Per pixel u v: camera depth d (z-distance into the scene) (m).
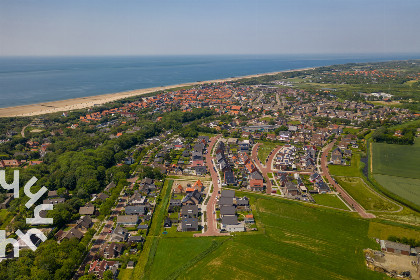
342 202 185.38
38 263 125.44
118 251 137.75
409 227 155.75
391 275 121.88
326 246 141.00
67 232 154.62
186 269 126.81
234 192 193.00
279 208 177.75
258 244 143.25
